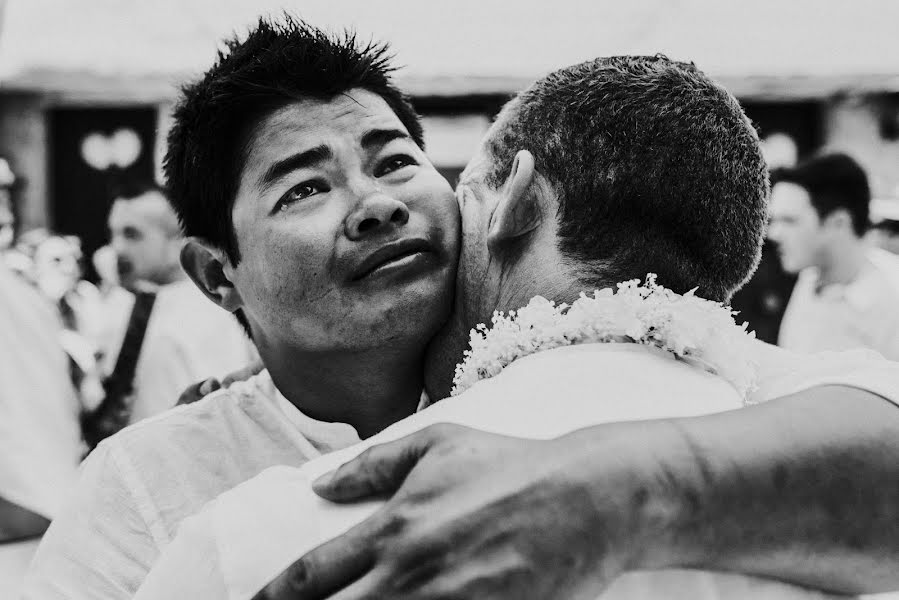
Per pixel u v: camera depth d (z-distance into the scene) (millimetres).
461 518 832
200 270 1604
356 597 834
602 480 838
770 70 6547
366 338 1348
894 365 1109
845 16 6688
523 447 886
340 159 1376
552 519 821
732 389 1071
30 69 6543
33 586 1521
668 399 998
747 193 1144
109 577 1499
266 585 894
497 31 6496
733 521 859
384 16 6391
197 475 1562
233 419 1609
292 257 1354
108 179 7422
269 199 1383
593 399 990
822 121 7203
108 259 4477
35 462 2670
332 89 1422
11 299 2787
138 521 1527
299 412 1570
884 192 6918
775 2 6715
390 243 1323
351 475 938
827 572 913
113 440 1602
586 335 1069
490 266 1221
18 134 7277
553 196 1132
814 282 4238
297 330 1388
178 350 3365
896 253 5062
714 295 1152
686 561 868
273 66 1412
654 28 6590
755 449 887
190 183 1514
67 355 2938
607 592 878
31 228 7328
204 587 935
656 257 1107
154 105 7395
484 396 1024
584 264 1115
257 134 1404
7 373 2699
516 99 1259
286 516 944
